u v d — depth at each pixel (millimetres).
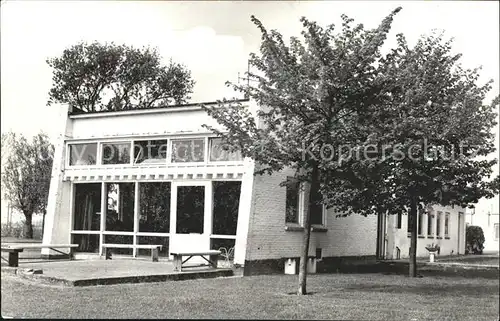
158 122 17688
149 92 28906
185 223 16844
